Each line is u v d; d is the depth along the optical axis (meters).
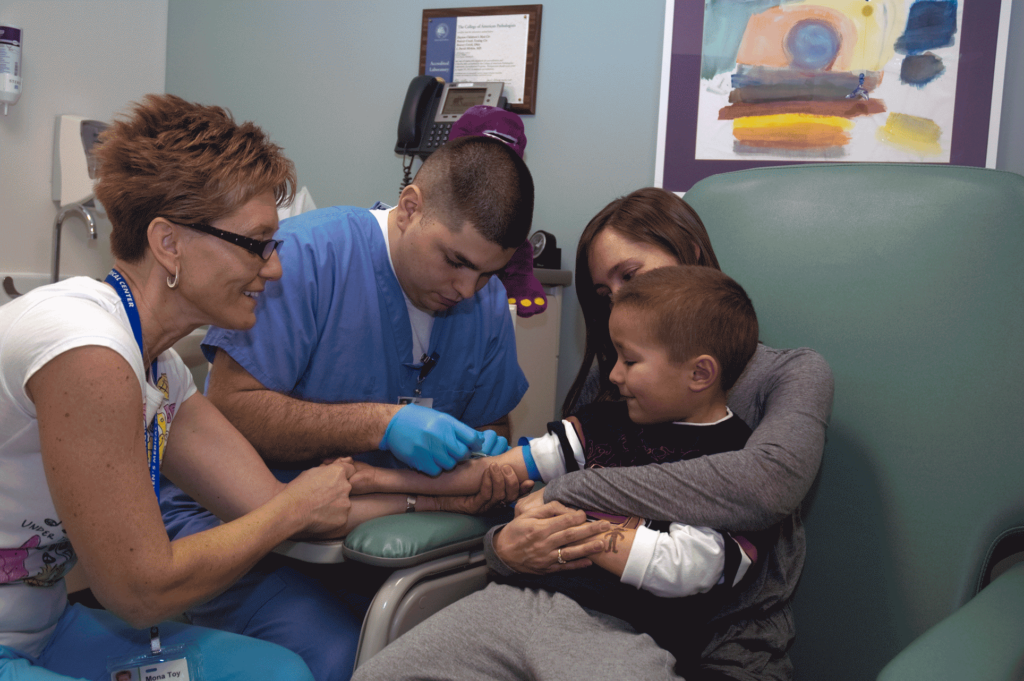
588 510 0.89
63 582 0.87
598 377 1.21
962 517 0.94
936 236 1.01
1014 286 0.95
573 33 2.09
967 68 1.78
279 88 2.38
